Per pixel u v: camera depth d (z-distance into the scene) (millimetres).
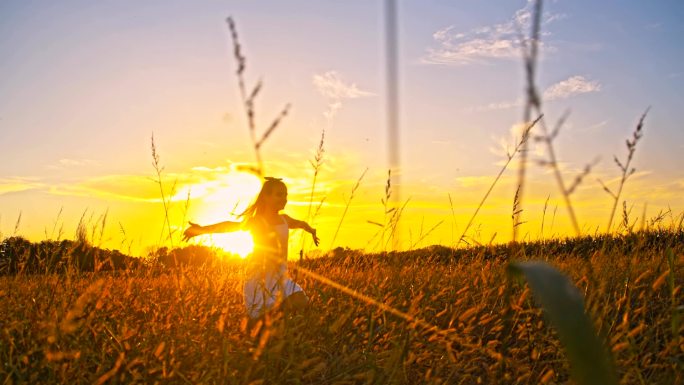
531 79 1211
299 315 4059
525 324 3918
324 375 3627
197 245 5469
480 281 5594
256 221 5207
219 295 4750
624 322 3307
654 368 3295
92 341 3955
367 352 3740
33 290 4723
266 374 3207
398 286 4969
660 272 4023
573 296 1160
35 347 3410
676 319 3070
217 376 3299
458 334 4277
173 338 3895
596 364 1105
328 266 5676
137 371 3645
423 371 3969
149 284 5180
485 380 3602
